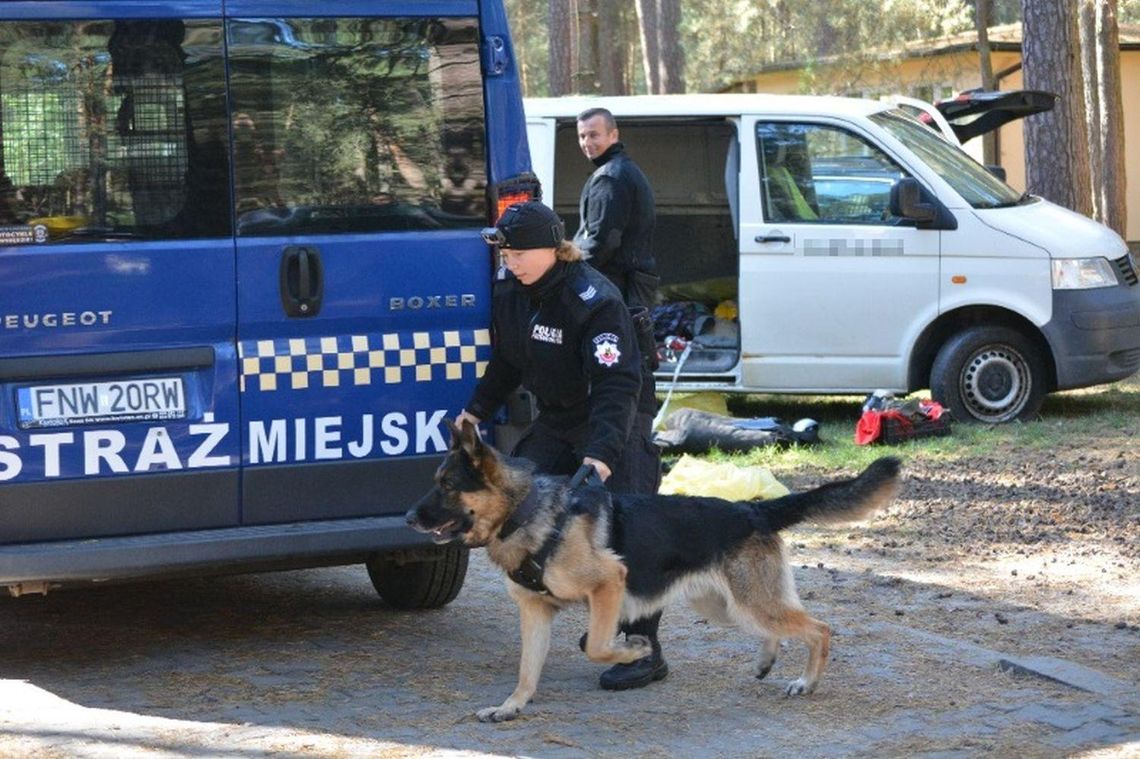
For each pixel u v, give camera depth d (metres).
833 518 6.32
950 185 13.02
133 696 6.55
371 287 6.86
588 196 9.23
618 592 5.99
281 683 6.74
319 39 6.77
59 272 6.39
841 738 5.88
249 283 6.67
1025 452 12.11
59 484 6.42
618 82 35.59
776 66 32.94
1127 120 31.72
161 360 6.54
